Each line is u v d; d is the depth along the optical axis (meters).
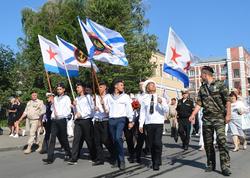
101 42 11.92
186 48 11.52
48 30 45.19
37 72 44.28
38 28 44.72
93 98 11.10
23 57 46.34
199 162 10.85
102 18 35.69
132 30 39.44
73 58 13.31
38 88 43.72
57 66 13.27
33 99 14.32
